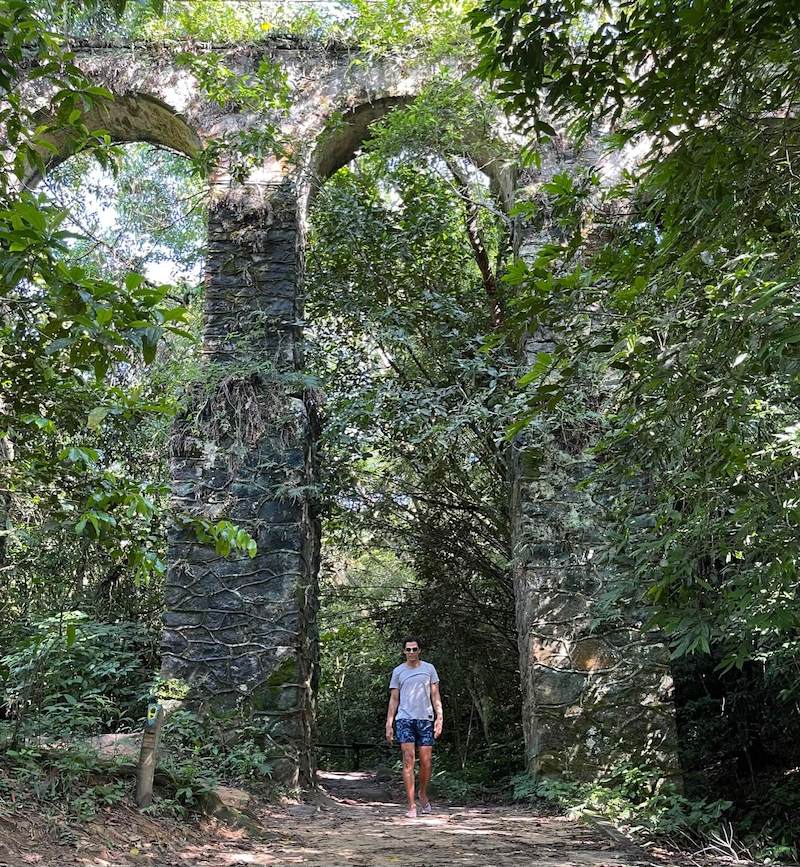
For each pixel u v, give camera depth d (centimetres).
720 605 398
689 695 960
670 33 329
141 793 498
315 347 948
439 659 1138
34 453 433
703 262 369
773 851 573
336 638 1441
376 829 597
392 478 1077
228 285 885
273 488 826
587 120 361
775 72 412
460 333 952
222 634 794
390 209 991
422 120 862
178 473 831
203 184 1122
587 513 793
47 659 571
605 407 802
